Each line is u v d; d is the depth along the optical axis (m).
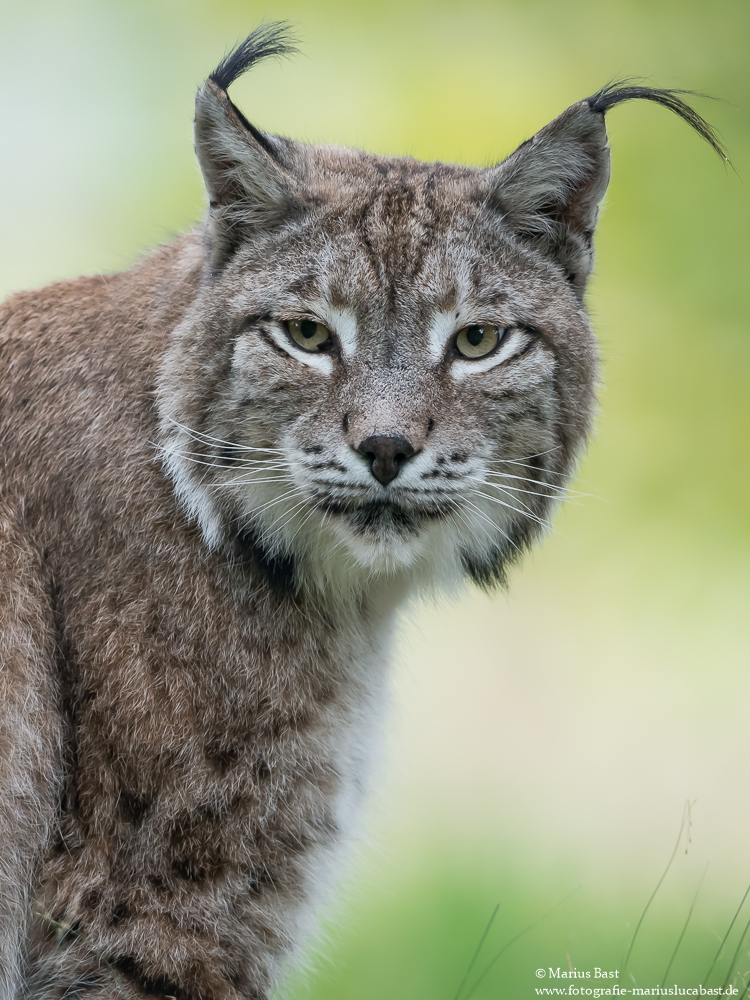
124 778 7.74
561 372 8.63
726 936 9.40
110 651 7.80
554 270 8.76
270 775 8.04
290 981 9.10
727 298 22.12
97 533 7.99
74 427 8.20
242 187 8.38
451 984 11.39
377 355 8.08
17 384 8.34
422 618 13.21
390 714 9.44
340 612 8.62
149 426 8.16
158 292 8.59
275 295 8.16
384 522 8.19
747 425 21.97
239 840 7.91
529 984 11.32
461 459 8.16
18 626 7.80
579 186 8.76
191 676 7.94
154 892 7.75
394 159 9.09
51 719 7.80
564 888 13.67
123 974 7.71
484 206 8.52
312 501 8.12
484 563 9.16
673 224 22.31
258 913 8.05
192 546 8.07
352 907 11.16
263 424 8.18
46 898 7.73
